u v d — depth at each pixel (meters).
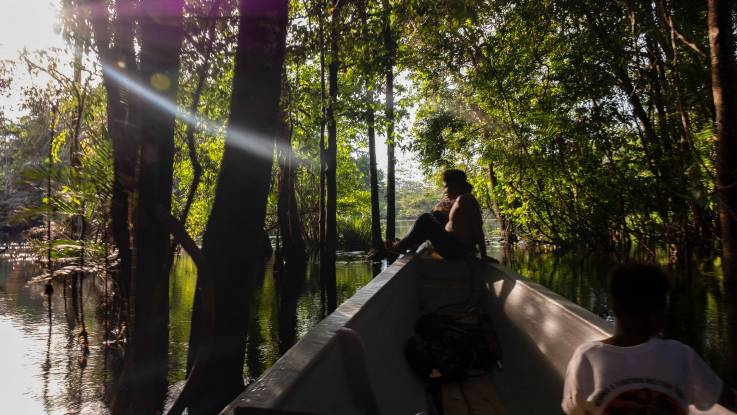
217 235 4.21
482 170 26.67
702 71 9.63
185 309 11.76
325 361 1.91
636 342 1.66
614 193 13.62
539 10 12.88
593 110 13.18
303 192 31.64
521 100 15.22
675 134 11.53
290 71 16.50
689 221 13.59
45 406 5.86
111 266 8.83
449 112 18.28
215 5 5.69
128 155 5.73
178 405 2.81
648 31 10.45
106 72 6.64
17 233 35.25
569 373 1.73
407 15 9.69
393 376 3.34
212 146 19.45
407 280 5.12
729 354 4.57
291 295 14.38
